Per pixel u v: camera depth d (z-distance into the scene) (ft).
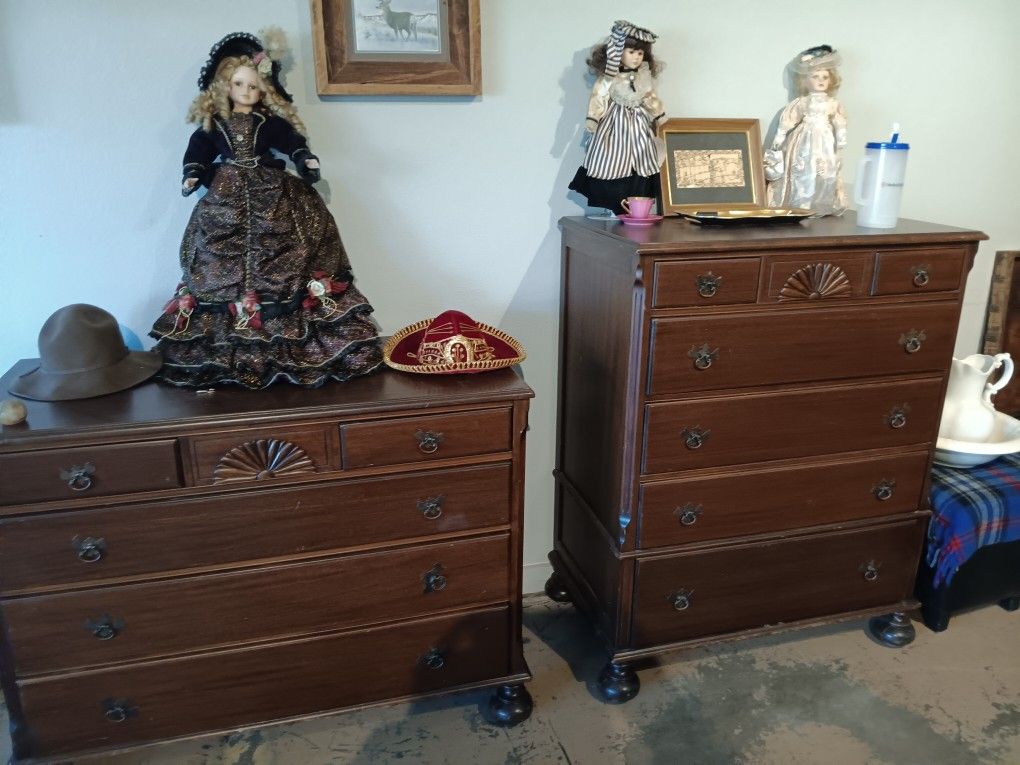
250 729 5.47
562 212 6.64
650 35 5.80
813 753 5.71
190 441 4.72
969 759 5.65
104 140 5.55
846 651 6.84
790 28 6.65
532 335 6.95
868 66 6.95
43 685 5.02
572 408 6.76
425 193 6.28
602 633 6.35
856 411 5.97
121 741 5.30
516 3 6.00
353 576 5.31
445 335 5.56
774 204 6.78
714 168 6.51
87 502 4.68
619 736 5.91
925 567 6.99
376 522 5.23
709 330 5.36
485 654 5.83
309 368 5.22
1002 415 7.59
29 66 5.28
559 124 6.39
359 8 5.68
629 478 5.65
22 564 4.72
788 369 5.65
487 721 6.09
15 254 5.66
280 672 5.41
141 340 6.08
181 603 5.05
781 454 5.91
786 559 6.29
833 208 6.60
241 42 5.17
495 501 5.44
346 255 5.93
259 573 5.11
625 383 5.50
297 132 5.42
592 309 6.05
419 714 6.18
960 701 6.22
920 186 7.52
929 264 5.69
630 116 6.01
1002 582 7.10
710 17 6.44
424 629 5.61
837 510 6.27
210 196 5.25
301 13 5.62
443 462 5.22
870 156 5.87
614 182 6.16
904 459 6.29
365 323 5.47
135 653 5.10
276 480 4.94
